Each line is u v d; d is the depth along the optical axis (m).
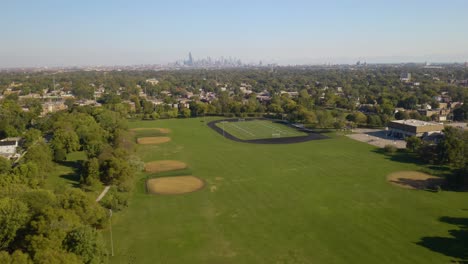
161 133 199.25
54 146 138.50
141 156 147.75
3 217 62.88
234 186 109.69
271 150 157.25
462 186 107.00
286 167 129.88
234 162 137.75
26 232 62.88
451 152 126.12
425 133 174.25
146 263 66.00
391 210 90.00
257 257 68.00
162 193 103.81
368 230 79.00
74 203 73.06
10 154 147.38
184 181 114.94
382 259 66.88
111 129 178.75
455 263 65.12
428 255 68.06
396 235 76.50
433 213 87.94
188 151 156.88
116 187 100.06
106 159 107.00
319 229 79.75
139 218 86.06
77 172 122.62
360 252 69.56
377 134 190.75
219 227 81.12
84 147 150.88
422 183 110.50
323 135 189.50
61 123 165.75
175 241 74.38
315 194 101.81
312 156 145.25
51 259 53.19
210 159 142.62
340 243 73.31
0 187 79.19
